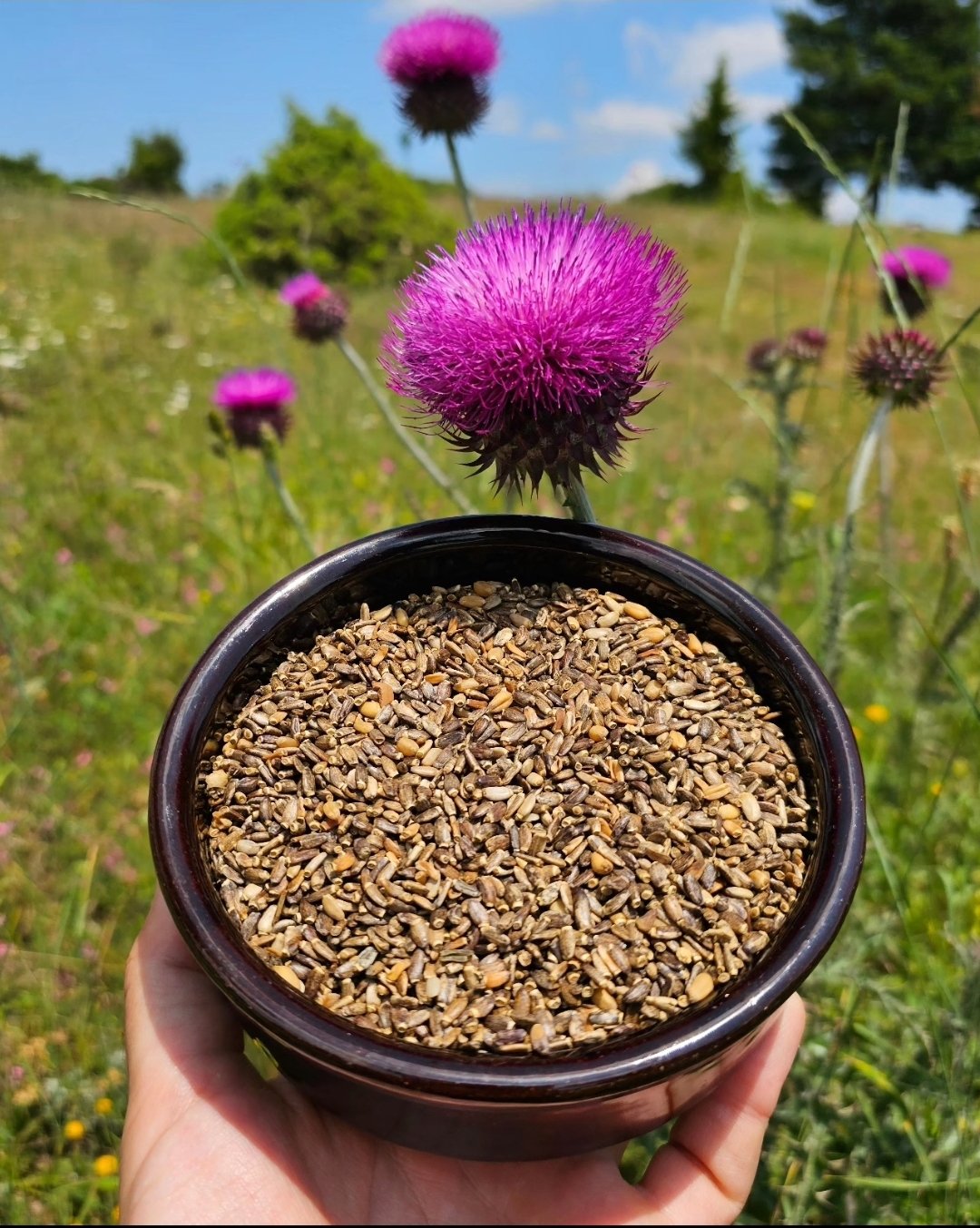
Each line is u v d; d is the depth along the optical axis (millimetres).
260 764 175
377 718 180
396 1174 167
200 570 509
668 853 160
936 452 780
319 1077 135
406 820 166
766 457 689
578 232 192
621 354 181
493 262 186
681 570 192
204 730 170
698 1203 168
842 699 421
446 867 160
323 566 190
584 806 167
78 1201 265
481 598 203
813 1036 261
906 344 275
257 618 182
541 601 202
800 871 156
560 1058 133
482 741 177
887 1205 235
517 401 182
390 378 194
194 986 179
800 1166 244
